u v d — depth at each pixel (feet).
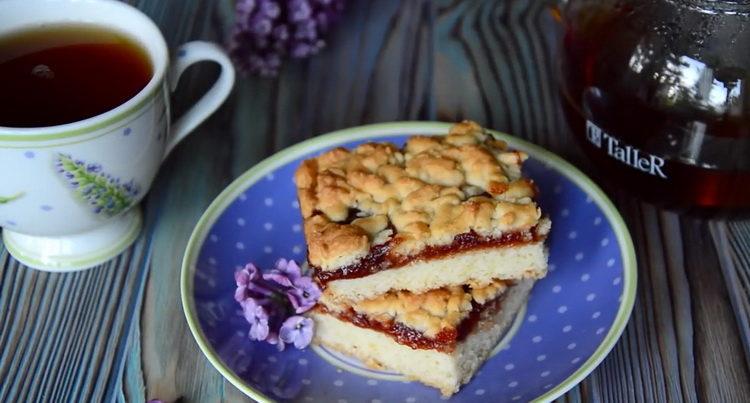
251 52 1.82
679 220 1.54
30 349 1.38
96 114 1.35
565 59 1.55
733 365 1.35
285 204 1.52
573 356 1.29
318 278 1.32
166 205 1.57
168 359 1.37
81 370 1.36
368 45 1.86
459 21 1.91
